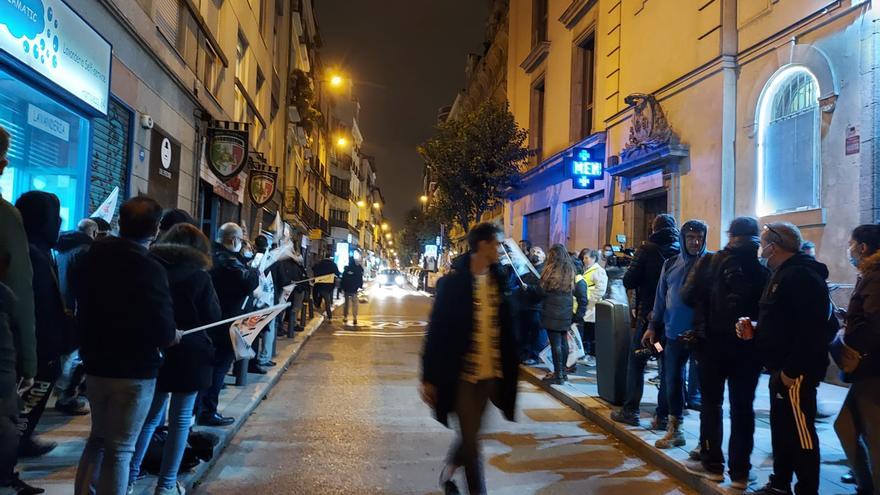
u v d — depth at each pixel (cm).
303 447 561
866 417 373
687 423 622
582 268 1034
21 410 350
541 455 552
